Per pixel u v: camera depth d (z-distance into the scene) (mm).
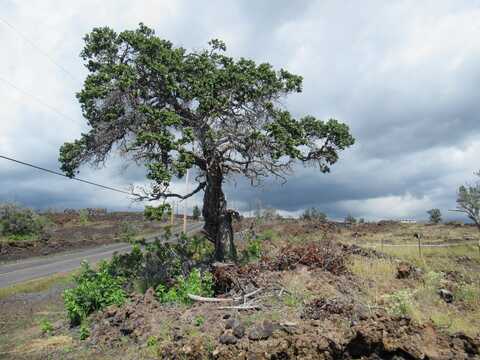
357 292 12547
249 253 19281
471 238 26969
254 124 16188
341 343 8016
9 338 12289
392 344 7777
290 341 8156
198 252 18328
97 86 15594
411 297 11695
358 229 36750
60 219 55281
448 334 8195
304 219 45219
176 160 14344
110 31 16141
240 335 9039
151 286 14711
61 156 16500
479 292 13203
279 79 16953
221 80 15812
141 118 15367
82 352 10453
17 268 28578
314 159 17625
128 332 10992
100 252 35594
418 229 34500
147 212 14445
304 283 12492
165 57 15852
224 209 17734
